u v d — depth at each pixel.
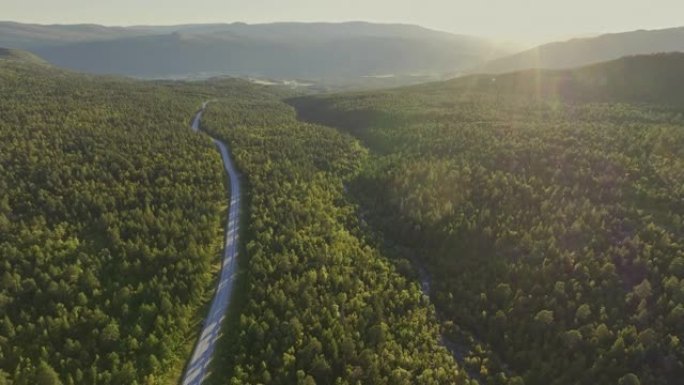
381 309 88.50
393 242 118.56
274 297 86.00
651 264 88.94
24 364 69.88
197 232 106.19
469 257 106.06
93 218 107.75
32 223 102.31
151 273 91.88
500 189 122.69
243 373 71.44
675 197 107.00
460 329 91.69
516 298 91.38
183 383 72.81
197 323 84.69
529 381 79.12
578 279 91.38
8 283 81.62
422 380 75.44
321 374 73.56
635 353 75.50
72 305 81.62
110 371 71.44
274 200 126.25
